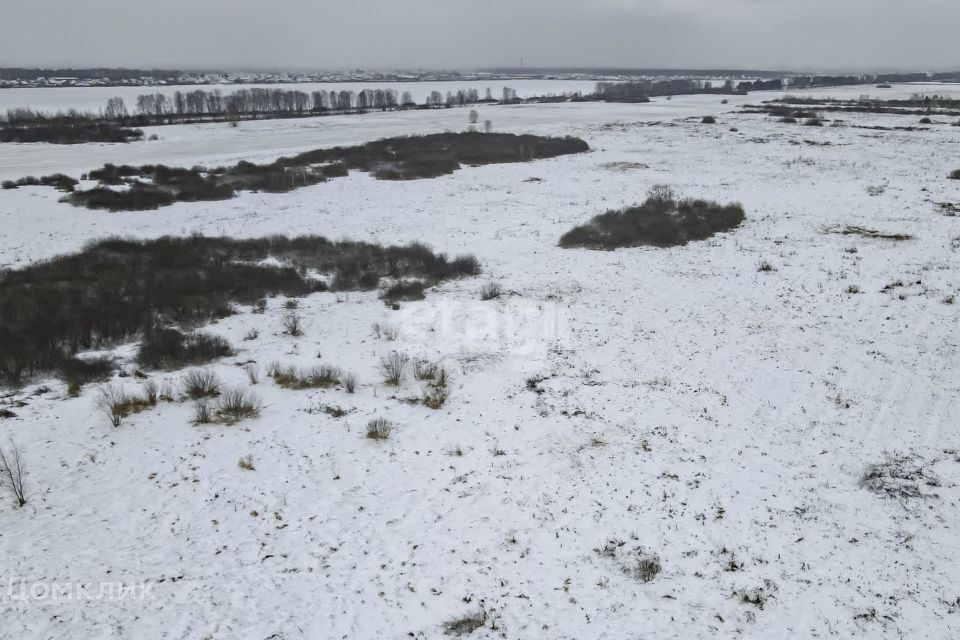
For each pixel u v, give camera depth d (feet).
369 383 44.70
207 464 33.73
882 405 41.29
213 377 42.70
